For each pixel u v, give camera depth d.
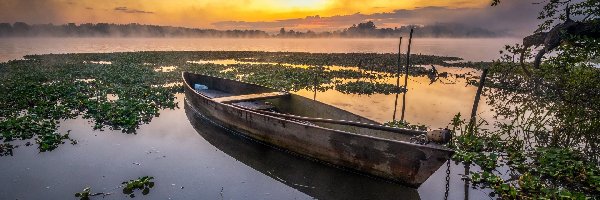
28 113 13.61
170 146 10.89
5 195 7.38
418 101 18.19
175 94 19.42
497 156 9.58
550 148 9.71
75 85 20.09
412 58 47.59
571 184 8.15
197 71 29.80
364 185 8.35
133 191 7.72
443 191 8.05
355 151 8.20
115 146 10.67
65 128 12.29
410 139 7.86
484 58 51.22
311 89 21.75
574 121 10.05
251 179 8.63
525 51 9.63
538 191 7.66
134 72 27.31
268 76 26.75
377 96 19.64
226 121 12.20
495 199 7.63
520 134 11.79
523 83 18.81
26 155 9.67
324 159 8.98
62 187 7.82
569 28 7.84
